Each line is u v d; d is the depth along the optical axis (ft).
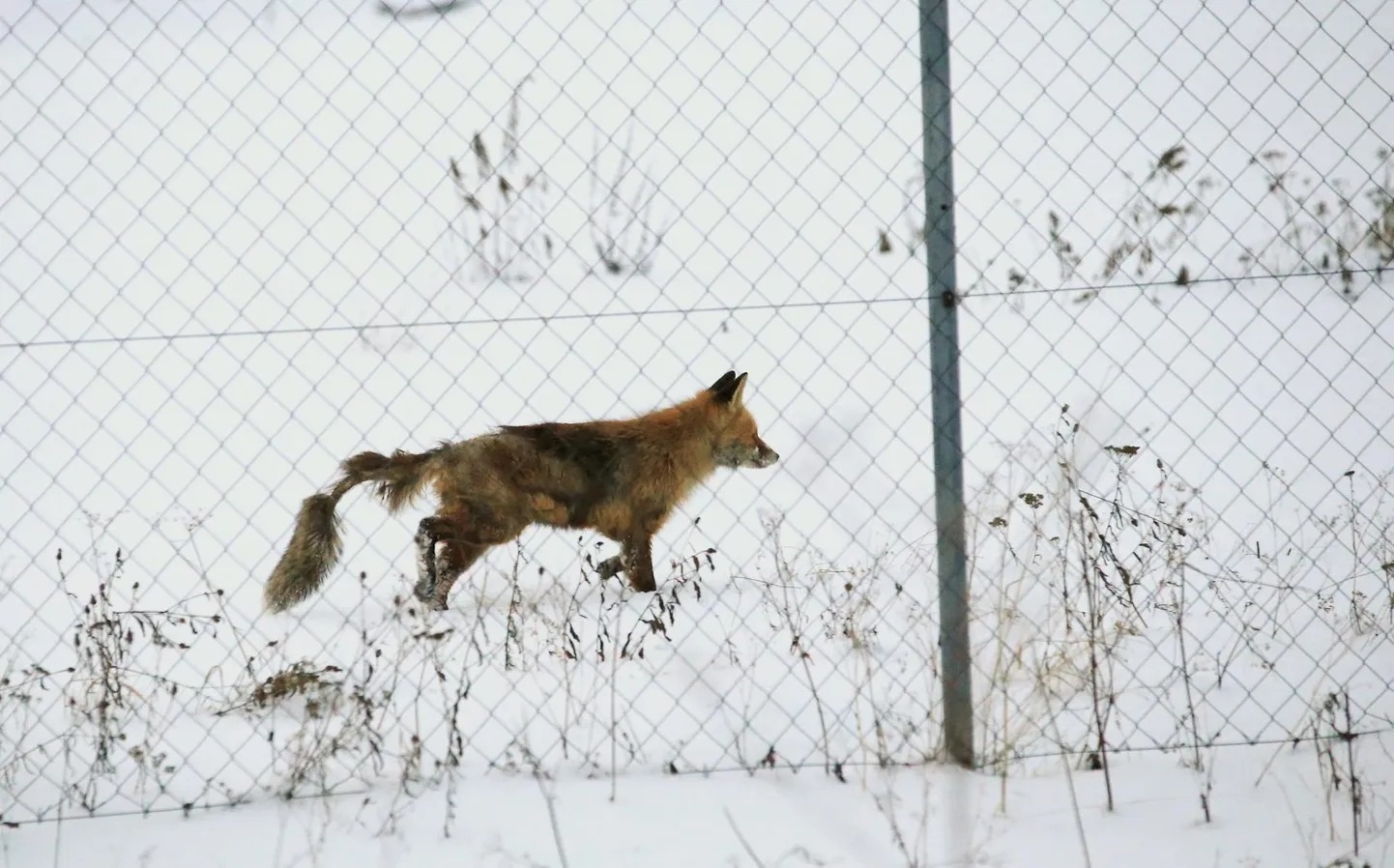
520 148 121.60
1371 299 92.22
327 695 33.45
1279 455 65.46
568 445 53.16
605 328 93.35
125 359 88.74
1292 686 37.81
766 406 79.10
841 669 39.96
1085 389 77.97
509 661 40.27
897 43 132.87
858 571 48.06
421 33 139.23
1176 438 69.00
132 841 29.50
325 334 93.45
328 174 121.90
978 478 56.85
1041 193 117.29
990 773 33.14
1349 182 110.11
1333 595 45.37
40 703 38.65
